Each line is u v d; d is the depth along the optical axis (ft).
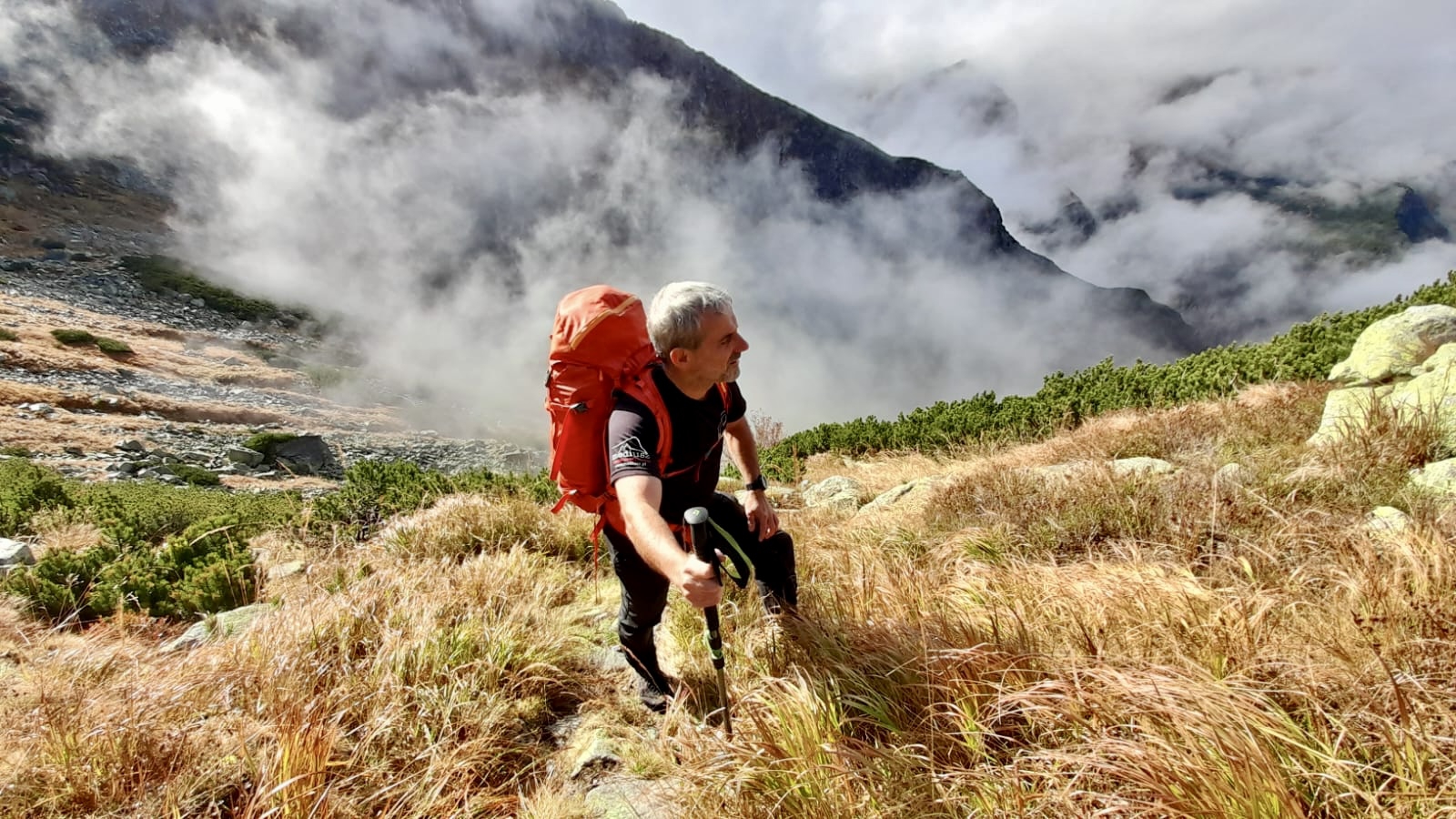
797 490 32.45
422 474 27.22
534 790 8.59
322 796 7.39
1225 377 29.76
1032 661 8.07
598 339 8.12
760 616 11.27
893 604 10.85
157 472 72.02
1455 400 15.28
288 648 10.44
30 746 8.32
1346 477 13.80
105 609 15.80
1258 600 8.60
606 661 11.50
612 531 9.00
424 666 10.17
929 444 37.96
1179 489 14.56
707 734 8.44
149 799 7.66
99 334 164.76
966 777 6.71
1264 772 5.72
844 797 6.72
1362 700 6.58
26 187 320.29
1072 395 36.32
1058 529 14.48
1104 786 6.24
